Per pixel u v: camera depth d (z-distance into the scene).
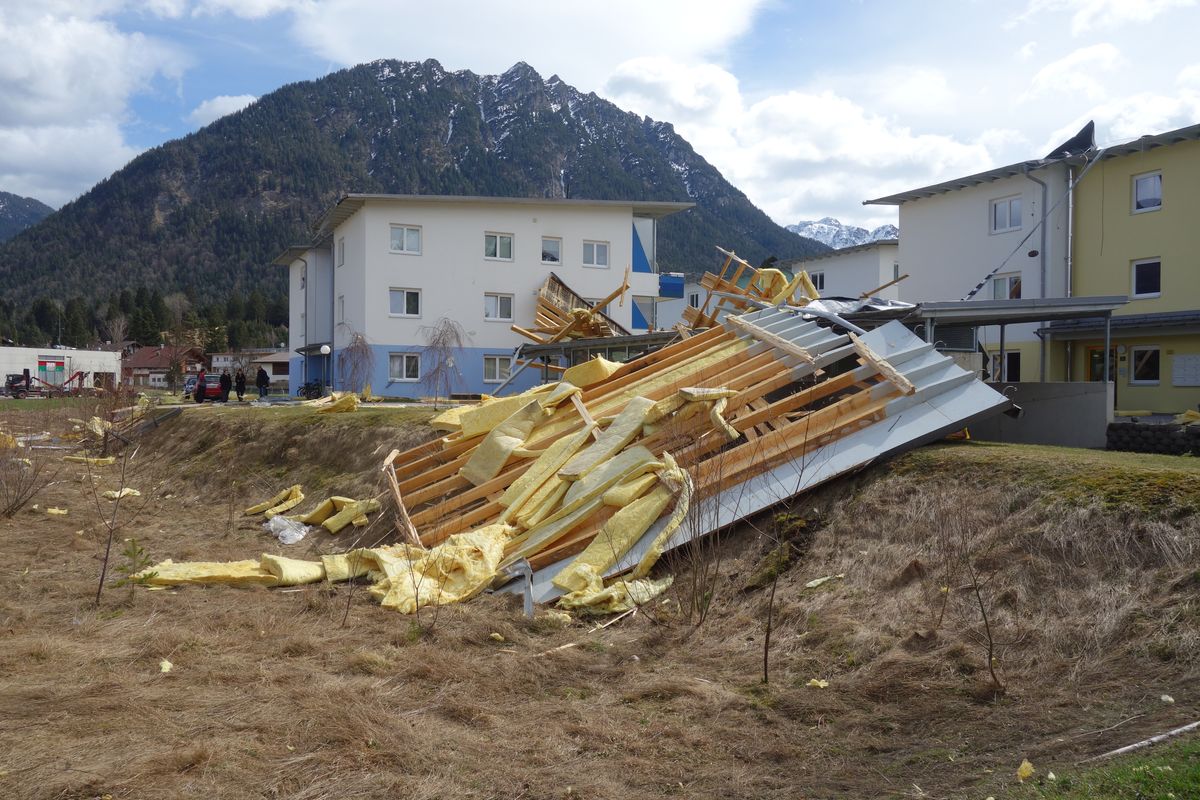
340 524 13.19
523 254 37.97
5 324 122.31
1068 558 6.87
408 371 36.72
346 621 8.23
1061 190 27.41
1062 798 4.08
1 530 13.30
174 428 23.73
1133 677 5.54
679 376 12.87
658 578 9.06
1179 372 24.42
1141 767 4.24
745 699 6.04
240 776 4.72
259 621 8.12
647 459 10.23
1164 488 6.97
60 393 42.22
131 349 114.81
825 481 9.54
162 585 9.83
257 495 16.98
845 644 6.73
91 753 4.93
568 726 5.65
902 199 32.84
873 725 5.48
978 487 8.22
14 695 5.84
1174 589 6.10
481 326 37.44
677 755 5.23
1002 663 6.06
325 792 4.59
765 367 12.11
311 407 23.80
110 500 17.02
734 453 10.24
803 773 4.91
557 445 11.51
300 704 5.82
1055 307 13.58
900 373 10.92
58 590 9.41
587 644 7.48
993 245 29.66
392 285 36.34
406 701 6.11
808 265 45.34
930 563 7.54
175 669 6.61
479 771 4.96
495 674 6.73
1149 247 25.41
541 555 9.48
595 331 31.58
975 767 4.70
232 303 137.50
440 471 12.94
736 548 9.23
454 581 9.44
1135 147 25.19
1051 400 14.80
